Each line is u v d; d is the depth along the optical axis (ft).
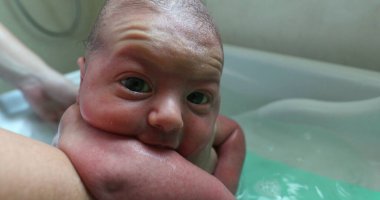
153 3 0.77
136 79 0.72
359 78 1.72
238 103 2.01
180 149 0.79
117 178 0.65
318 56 2.04
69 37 2.61
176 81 0.73
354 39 1.91
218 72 0.78
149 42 0.71
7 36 1.48
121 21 0.75
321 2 1.94
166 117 0.70
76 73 1.66
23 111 1.47
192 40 0.74
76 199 0.61
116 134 0.73
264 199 1.39
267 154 1.69
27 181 0.54
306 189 1.45
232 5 2.21
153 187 0.67
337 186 1.47
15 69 1.44
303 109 1.78
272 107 1.88
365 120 1.65
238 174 1.22
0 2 2.25
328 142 1.71
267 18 2.13
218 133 1.21
